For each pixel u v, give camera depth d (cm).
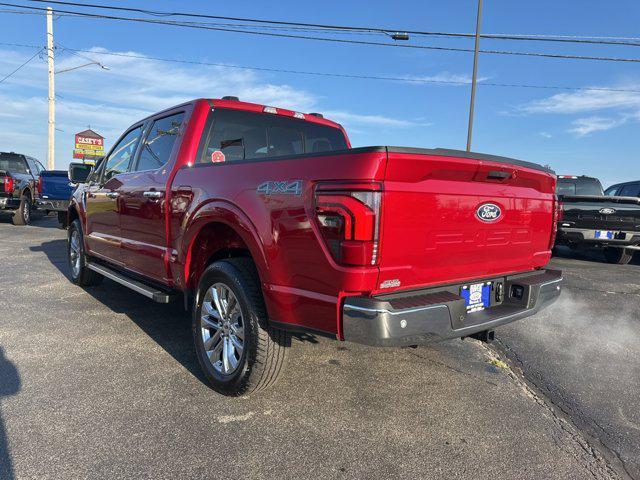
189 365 379
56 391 327
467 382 367
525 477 250
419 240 263
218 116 402
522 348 453
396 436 285
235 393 321
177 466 248
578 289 728
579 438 291
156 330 461
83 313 514
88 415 296
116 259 499
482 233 304
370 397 335
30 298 573
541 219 360
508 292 346
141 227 434
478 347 448
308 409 314
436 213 270
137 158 477
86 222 581
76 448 261
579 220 939
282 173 278
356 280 242
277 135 443
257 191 291
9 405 306
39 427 280
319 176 255
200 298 348
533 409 326
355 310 244
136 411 303
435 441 281
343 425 295
